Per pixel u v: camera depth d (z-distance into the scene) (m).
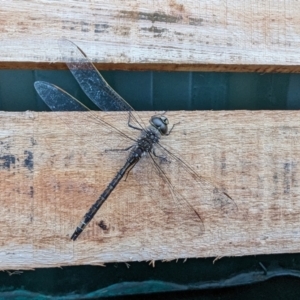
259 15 0.15
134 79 0.16
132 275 0.16
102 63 0.15
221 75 0.16
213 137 0.15
